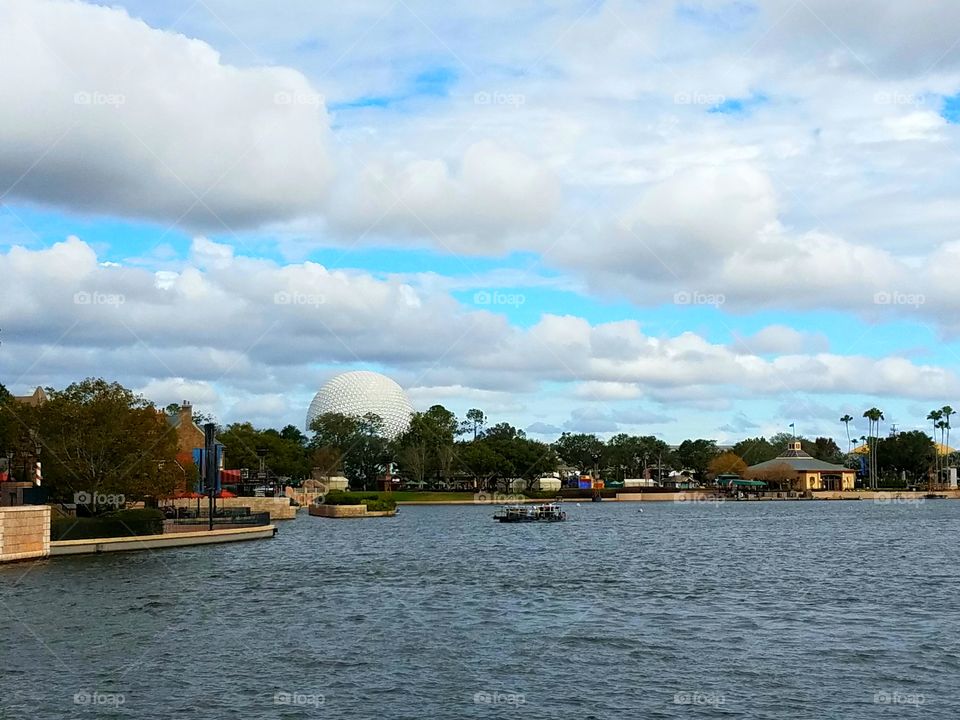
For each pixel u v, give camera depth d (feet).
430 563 291.17
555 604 201.98
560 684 132.87
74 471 367.25
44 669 142.10
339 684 133.08
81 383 384.68
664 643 159.12
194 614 189.47
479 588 228.43
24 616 187.42
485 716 118.11
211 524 386.32
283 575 255.91
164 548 341.41
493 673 138.92
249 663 145.38
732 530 465.47
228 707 122.31
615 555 321.73
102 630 172.24
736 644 158.40
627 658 148.15
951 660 146.41
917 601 206.49
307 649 154.71
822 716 117.70
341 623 178.29
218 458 435.53
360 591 223.30
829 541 390.42
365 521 568.82
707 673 138.72
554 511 578.66
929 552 334.44
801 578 249.75
